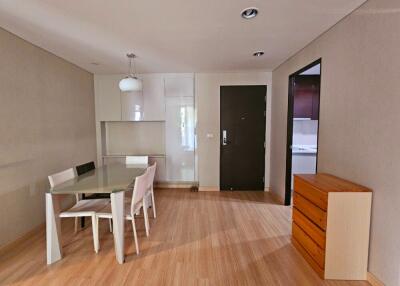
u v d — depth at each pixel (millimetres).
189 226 3064
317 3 1955
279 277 2053
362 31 1976
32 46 2947
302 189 2340
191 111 4730
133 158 3891
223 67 4152
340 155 2316
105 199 2896
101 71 4457
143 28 2459
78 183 2492
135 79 3338
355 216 1933
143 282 1985
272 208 3723
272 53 3322
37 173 3043
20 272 2127
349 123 2168
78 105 4105
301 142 4969
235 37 2717
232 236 2791
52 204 2254
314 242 2135
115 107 4730
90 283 1974
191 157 4852
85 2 1926
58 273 2109
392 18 1668
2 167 2490
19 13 2125
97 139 4785
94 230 2426
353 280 1994
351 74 2129
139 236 2795
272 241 2676
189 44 2945
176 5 1984
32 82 2955
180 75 4652
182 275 2078
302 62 3139
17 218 2689
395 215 1680
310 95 4461
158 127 5020
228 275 2078
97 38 2750
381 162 1797
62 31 2541
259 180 4711
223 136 4641
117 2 1927
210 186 4734
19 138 2734
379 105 1804
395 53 1651
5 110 2533
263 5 1989
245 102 4574
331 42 2443
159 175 4914
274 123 4363
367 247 1955
